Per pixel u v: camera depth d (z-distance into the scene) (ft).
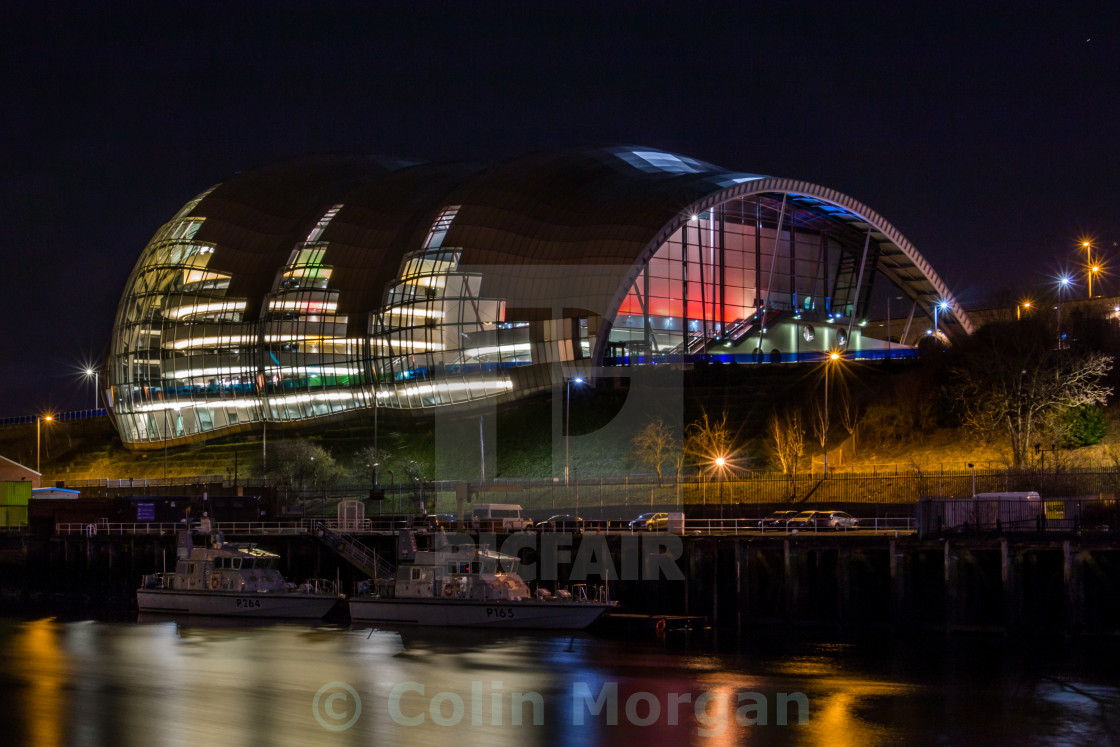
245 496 309.83
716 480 305.73
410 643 205.26
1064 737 137.39
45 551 302.04
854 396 364.17
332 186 536.83
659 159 488.85
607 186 449.89
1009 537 195.83
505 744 138.82
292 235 510.17
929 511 207.00
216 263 517.55
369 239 485.56
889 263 499.92
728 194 431.02
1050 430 295.07
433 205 484.33
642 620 215.51
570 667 180.45
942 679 165.99
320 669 183.73
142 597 256.93
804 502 275.59
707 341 453.58
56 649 207.51
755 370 401.08
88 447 575.38
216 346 506.89
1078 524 202.69
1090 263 410.93
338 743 139.85
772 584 215.10
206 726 148.36
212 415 512.22
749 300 470.39
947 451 311.27
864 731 141.08
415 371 442.09
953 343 361.92
